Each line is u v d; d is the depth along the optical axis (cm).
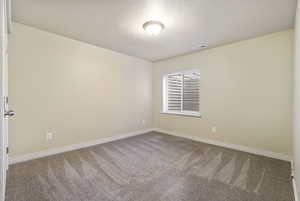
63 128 269
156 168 212
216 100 316
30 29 230
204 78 335
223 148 295
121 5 175
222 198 149
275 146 245
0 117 98
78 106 288
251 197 151
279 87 240
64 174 192
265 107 254
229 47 295
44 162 226
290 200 147
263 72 255
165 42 289
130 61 385
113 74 346
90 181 177
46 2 170
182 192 158
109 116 341
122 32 248
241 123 281
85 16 200
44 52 245
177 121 391
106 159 241
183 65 377
